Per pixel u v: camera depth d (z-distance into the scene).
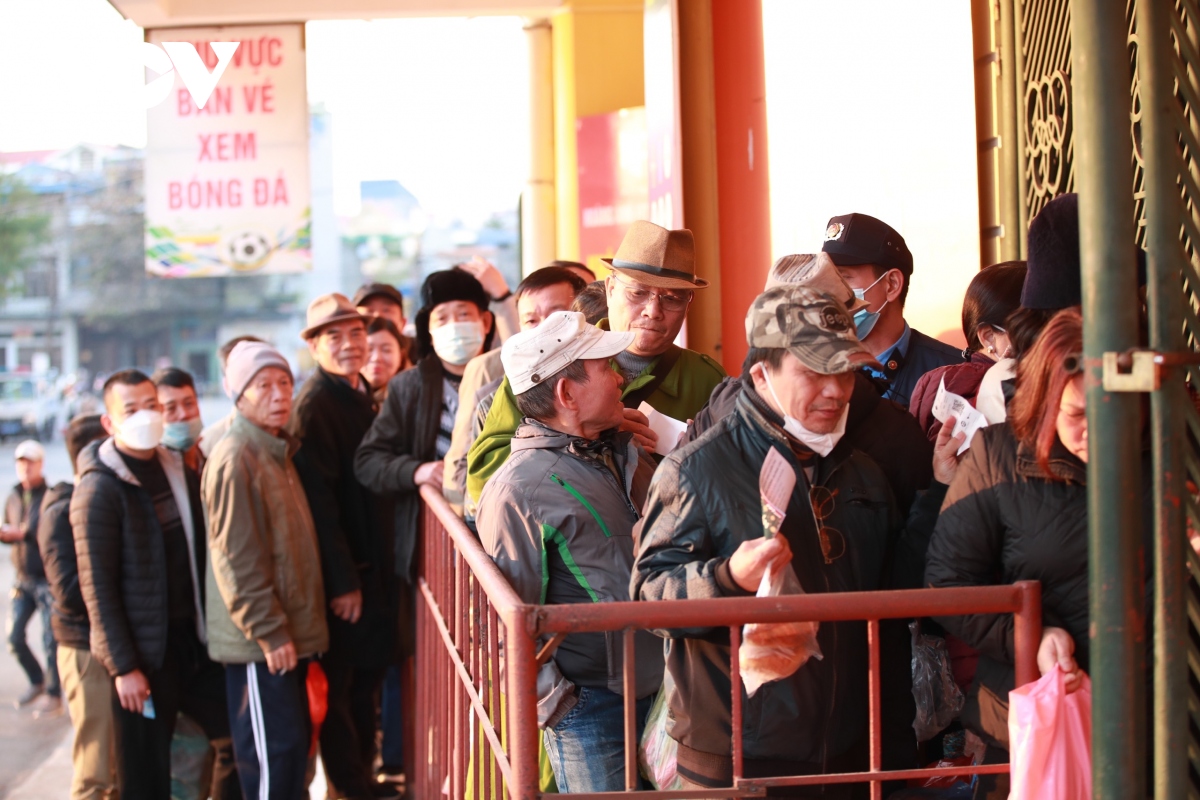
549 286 3.98
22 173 45.28
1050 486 1.90
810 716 2.03
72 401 36.75
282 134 8.05
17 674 8.33
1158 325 1.55
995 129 3.40
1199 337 1.73
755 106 5.16
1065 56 3.06
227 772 4.80
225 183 8.07
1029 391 1.88
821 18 4.40
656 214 6.04
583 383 2.68
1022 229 3.36
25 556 7.29
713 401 2.50
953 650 2.34
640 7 8.37
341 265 47.91
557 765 2.77
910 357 2.97
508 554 2.62
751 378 2.09
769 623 1.87
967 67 3.42
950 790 2.24
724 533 2.04
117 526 4.38
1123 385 1.55
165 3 7.70
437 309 4.77
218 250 8.09
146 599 4.41
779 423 2.04
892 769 2.25
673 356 3.20
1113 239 1.56
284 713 4.39
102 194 46.34
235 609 4.34
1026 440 1.89
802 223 4.62
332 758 5.05
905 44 3.73
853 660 2.12
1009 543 1.93
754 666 1.92
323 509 4.88
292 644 4.42
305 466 4.88
